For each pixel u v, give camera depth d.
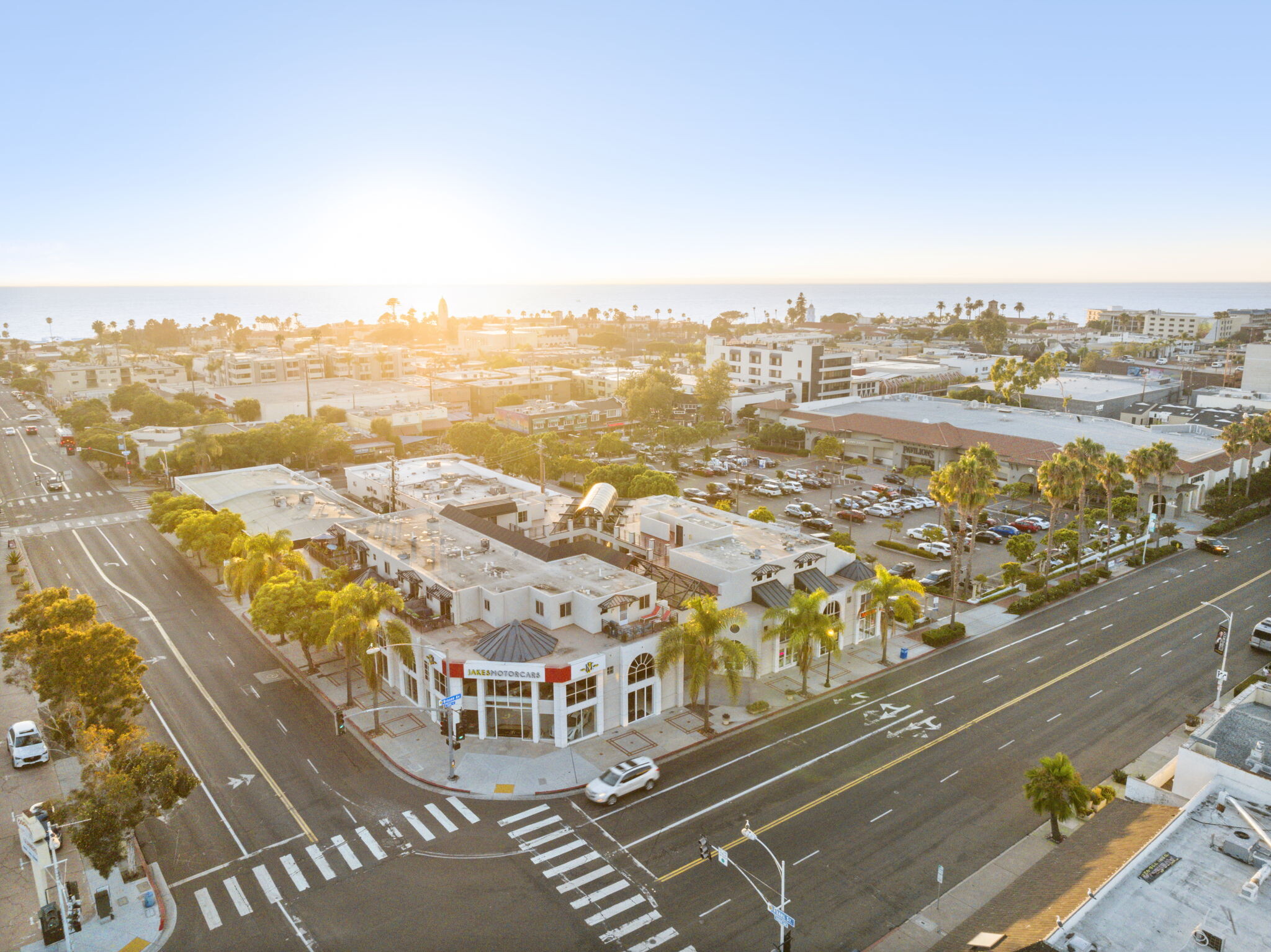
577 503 100.94
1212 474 127.00
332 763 55.75
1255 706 49.81
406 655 63.91
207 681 68.19
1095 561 100.88
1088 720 62.47
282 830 48.53
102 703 50.72
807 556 73.50
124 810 40.25
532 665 56.44
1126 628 80.56
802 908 42.00
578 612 63.22
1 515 123.81
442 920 41.06
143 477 150.12
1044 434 148.25
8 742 56.38
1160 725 61.59
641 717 62.31
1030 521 113.94
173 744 58.19
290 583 68.44
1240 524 117.75
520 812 50.31
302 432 155.00
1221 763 42.34
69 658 50.72
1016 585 90.19
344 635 57.50
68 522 120.00
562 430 196.12
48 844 43.31
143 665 55.41
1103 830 42.09
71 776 53.81
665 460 163.88
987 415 168.38
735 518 86.31
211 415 179.38
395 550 74.50
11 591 88.69
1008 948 32.38
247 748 57.75
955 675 70.44
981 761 56.62
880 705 64.88
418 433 191.38
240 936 39.94
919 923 40.94
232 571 78.69
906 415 170.88
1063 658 73.81
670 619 64.19
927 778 54.44
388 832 48.28
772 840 47.72
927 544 105.38
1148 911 33.75
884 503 126.12
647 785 52.81
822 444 148.38
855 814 50.41
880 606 76.50
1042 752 57.91
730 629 67.69
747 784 53.56
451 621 64.06
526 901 42.47
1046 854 46.28
